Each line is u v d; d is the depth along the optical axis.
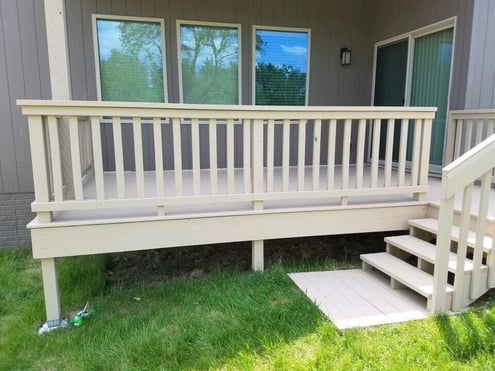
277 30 5.55
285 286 3.05
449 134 4.59
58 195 2.76
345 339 2.26
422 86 5.15
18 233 4.89
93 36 4.93
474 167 2.41
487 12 4.29
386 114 3.36
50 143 2.71
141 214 3.04
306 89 5.80
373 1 5.92
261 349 2.21
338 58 5.89
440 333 2.29
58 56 2.98
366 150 6.33
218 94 5.47
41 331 2.70
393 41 5.56
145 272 3.82
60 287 3.30
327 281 3.15
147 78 5.20
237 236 3.21
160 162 2.94
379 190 3.46
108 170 5.27
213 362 2.12
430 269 3.02
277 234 3.30
